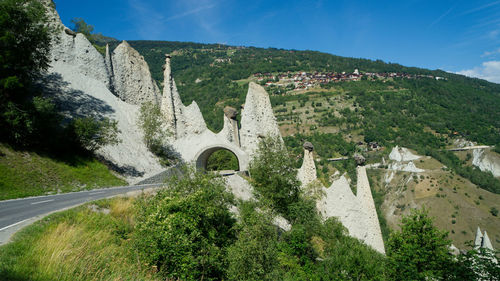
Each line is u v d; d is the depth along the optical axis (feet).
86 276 32.14
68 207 48.44
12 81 74.02
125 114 135.95
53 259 30.55
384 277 55.77
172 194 49.32
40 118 80.64
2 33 75.20
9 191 60.59
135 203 51.57
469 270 46.78
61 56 125.80
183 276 40.14
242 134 146.20
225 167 223.10
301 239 63.93
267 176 80.07
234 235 54.29
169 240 40.47
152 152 130.93
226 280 47.14
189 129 153.69
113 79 144.56
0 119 72.84
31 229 35.37
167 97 150.61
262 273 46.62
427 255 54.24
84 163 90.58
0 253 28.32
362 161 96.68
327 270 57.72
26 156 74.49
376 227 92.12
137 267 38.91
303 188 84.74
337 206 92.73
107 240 41.68
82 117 109.19
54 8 130.21
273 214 65.21
